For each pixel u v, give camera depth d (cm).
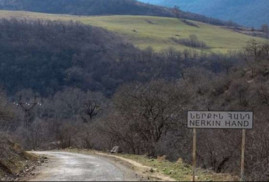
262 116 4109
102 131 4984
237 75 7838
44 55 11688
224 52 15438
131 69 11519
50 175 1847
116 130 4459
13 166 2309
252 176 1859
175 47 16450
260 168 2325
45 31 13388
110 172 1945
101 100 9400
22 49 11562
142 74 11112
